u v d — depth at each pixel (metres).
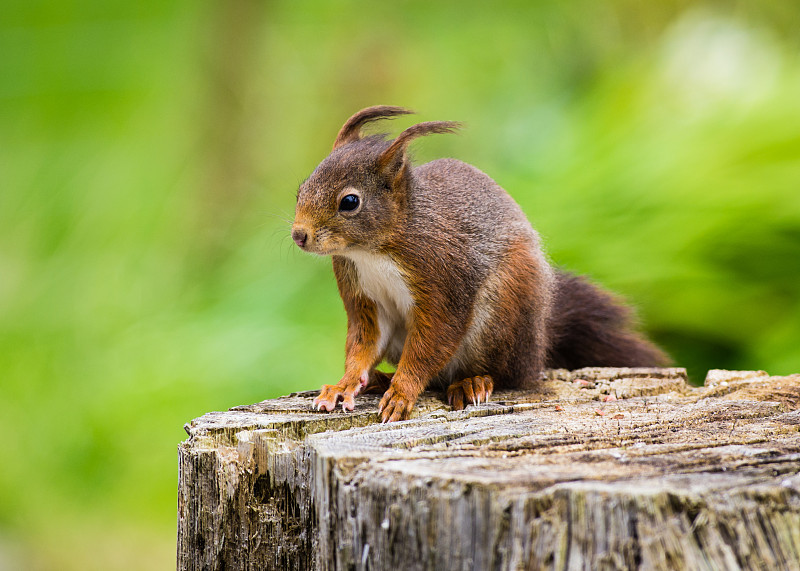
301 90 18.94
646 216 12.56
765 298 11.88
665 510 4.39
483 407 6.73
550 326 8.95
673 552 4.34
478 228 7.61
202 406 12.76
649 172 12.97
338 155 7.53
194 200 18.14
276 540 5.86
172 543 12.51
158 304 15.94
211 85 18.95
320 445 5.50
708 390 7.38
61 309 16.20
